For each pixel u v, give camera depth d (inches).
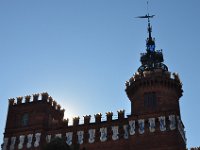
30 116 3034.0
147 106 2758.4
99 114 2866.6
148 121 2679.6
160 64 3038.9
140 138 2628.0
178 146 2529.5
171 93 2822.3
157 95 2787.9
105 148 2701.8
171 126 2615.7
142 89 2844.5
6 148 2945.4
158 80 2829.7
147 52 3149.6
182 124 2839.6
